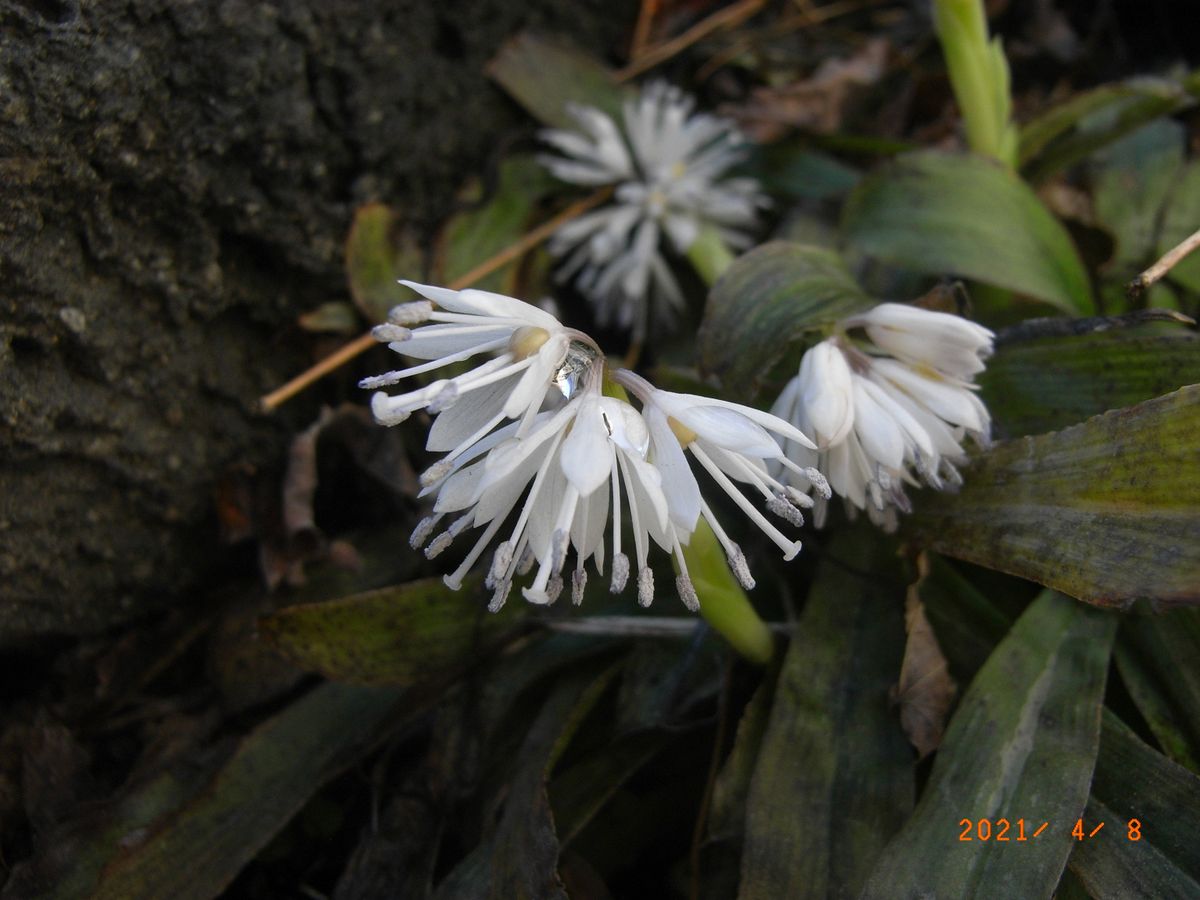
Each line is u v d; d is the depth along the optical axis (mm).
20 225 79
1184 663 78
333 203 106
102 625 101
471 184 120
